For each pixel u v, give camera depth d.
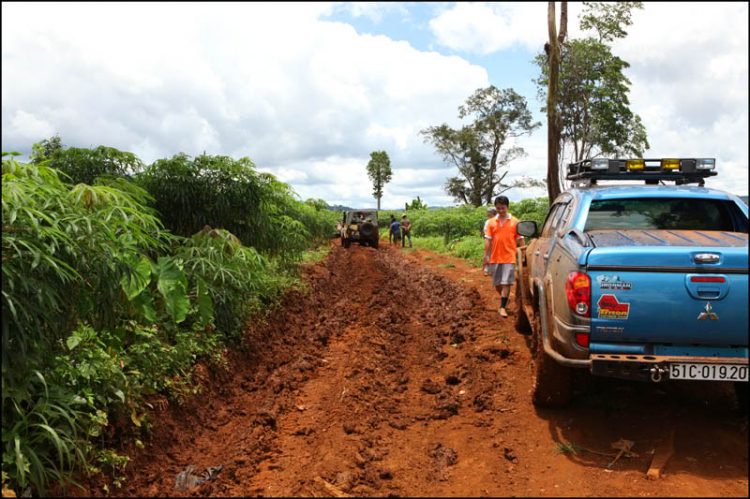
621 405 4.74
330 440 4.36
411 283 13.29
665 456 3.74
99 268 3.79
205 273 6.33
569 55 26.67
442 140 54.06
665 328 3.79
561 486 3.50
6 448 3.09
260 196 8.94
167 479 3.78
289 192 9.78
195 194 8.25
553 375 4.55
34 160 7.71
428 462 3.97
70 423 3.38
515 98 51.16
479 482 3.63
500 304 8.77
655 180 5.59
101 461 3.54
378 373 6.09
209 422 4.77
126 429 3.98
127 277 4.02
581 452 3.97
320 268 14.70
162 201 7.98
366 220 27.64
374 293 11.66
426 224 34.25
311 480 3.71
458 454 4.08
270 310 8.10
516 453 4.04
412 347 7.20
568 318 4.00
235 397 5.41
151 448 4.04
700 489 3.34
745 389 4.31
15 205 3.24
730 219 4.88
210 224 8.31
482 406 4.94
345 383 5.64
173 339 5.65
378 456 4.03
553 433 4.33
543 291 4.79
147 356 4.72
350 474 3.74
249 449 4.18
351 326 8.46
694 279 3.73
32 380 3.38
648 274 3.79
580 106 28.81
